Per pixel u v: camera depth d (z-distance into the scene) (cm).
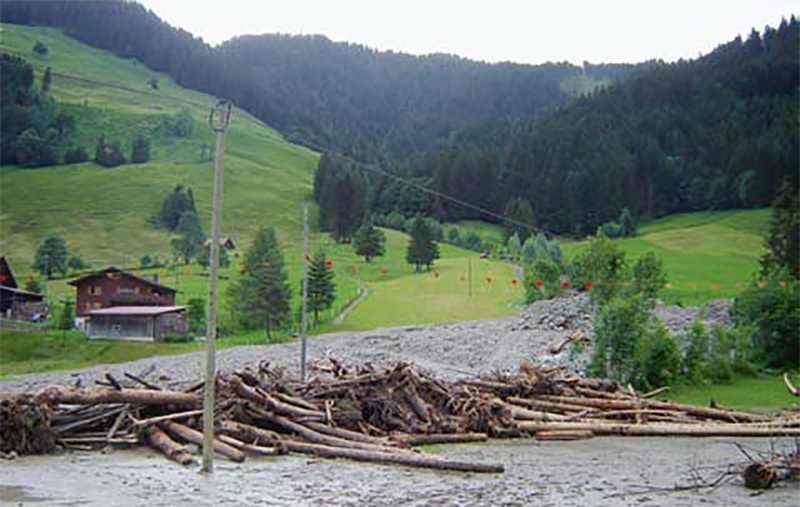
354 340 6138
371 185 18175
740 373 4125
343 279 10912
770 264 8888
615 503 1345
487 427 2336
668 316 6003
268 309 7394
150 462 1798
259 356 5344
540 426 2366
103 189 18262
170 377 4384
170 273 11500
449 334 6172
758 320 4391
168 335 7156
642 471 1717
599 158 18250
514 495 1412
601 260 4934
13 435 1898
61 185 18425
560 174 16488
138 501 1347
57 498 1373
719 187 19088
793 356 4341
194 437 1961
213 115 1636
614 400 2773
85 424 2075
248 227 16425
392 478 1598
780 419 2642
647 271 4962
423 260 12050
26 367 5528
